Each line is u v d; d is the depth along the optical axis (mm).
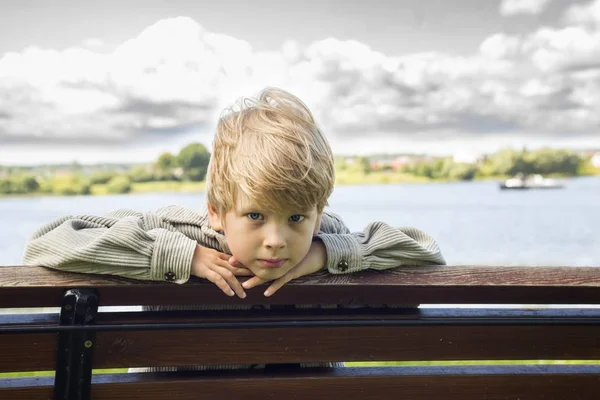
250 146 1113
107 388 1168
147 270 1142
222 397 1207
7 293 1116
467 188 28438
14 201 26328
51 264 1141
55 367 1148
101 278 1149
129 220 1214
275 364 1315
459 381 1269
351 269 1230
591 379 1300
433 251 1339
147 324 1094
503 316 1272
